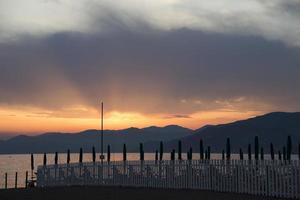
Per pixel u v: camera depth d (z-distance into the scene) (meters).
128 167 36.50
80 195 27.25
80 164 41.00
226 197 24.69
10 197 27.17
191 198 24.48
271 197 24.53
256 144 59.50
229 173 28.31
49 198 25.98
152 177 34.44
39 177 45.31
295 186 23.58
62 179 42.56
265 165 25.62
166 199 24.28
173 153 62.50
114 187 34.66
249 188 26.73
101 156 54.03
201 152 61.59
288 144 57.78
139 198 25.00
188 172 31.59
